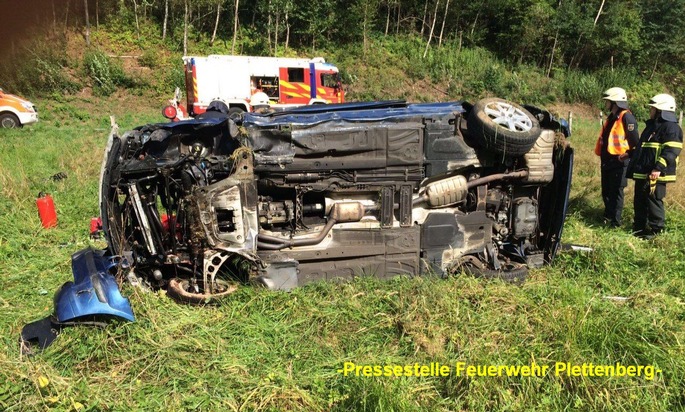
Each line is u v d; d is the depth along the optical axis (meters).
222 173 4.29
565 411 3.10
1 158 9.64
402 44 28.88
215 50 25.50
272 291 4.33
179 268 4.39
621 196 6.79
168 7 25.97
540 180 4.88
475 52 29.44
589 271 5.15
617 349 3.57
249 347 3.67
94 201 7.46
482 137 4.52
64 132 15.35
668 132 6.18
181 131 4.28
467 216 4.85
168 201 4.26
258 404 3.10
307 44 27.84
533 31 30.03
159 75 23.36
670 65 33.00
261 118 4.45
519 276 4.79
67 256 5.47
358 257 4.62
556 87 28.86
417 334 3.72
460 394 3.19
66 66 22.48
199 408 3.06
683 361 3.42
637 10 32.34
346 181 4.51
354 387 3.11
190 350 3.58
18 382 3.14
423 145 4.57
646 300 4.34
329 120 4.38
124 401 3.09
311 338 3.80
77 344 3.48
